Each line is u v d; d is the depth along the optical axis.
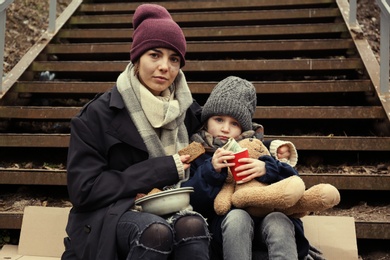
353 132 3.88
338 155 3.56
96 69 4.58
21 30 5.75
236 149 2.19
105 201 2.07
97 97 2.34
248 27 4.97
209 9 5.57
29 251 2.71
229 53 4.79
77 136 2.18
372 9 6.18
